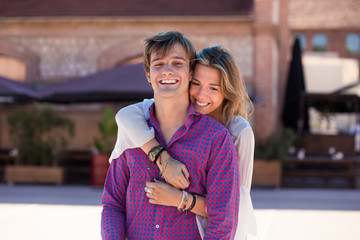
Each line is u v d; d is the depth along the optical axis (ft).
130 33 47.75
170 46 7.38
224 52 8.32
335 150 44.24
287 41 71.61
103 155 38.17
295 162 39.99
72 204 28.91
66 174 42.16
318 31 98.07
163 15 46.98
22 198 31.60
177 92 7.38
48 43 48.52
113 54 47.83
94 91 34.22
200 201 7.19
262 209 27.53
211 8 47.03
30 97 37.96
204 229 7.34
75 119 47.91
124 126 7.57
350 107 48.93
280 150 38.24
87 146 45.62
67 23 48.19
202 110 8.41
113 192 7.84
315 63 84.69
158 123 7.76
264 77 45.78
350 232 20.89
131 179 7.52
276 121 57.47
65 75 48.24
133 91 33.78
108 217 7.62
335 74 84.43
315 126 77.20
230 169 7.22
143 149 7.39
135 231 7.40
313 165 44.21
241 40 46.26
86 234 19.85
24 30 48.65
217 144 7.31
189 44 7.64
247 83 46.06
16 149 40.57
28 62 48.49
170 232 7.20
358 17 97.45
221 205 7.07
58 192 35.17
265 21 45.57
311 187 40.88
